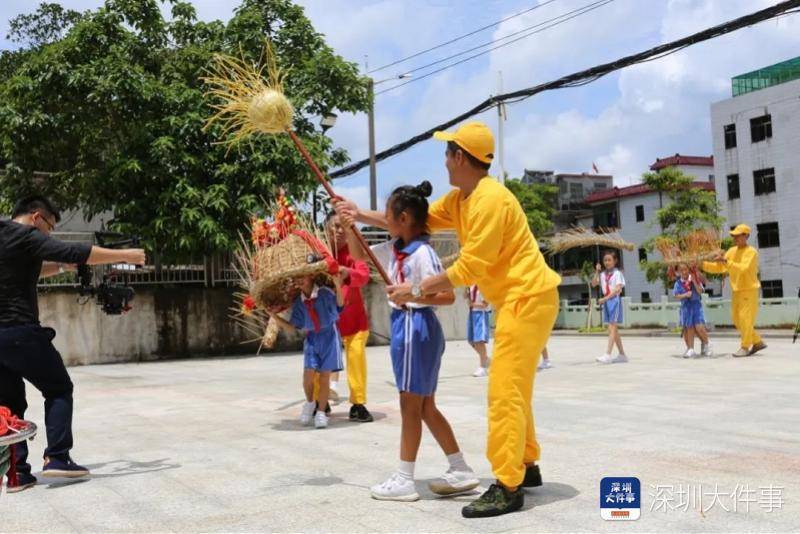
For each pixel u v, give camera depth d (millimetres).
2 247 4301
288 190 14258
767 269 30969
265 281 5539
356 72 15453
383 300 17172
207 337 14828
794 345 14625
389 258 4145
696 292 12141
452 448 3928
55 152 14922
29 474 4332
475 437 5500
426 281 3650
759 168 31047
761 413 6254
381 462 4773
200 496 4031
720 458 4586
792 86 29797
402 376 3816
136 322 14094
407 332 3811
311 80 15031
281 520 3533
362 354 6473
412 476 3865
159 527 3480
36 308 4461
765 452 4746
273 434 5930
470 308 10047
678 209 26125
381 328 17109
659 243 12688
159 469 4742
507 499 3523
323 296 6059
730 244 25734
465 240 3836
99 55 14320
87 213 15180
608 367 10836
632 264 39438
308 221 5871
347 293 5852
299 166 14164
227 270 15227
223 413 7191
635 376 9438
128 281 14195
